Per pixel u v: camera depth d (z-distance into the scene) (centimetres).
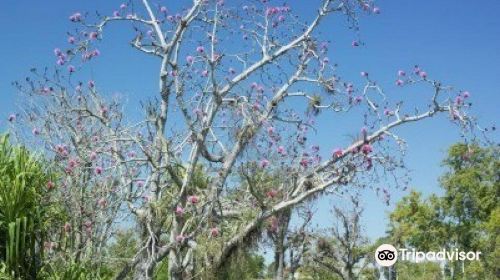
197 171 1566
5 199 1070
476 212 3634
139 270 1398
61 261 1185
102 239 1288
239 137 1495
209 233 1445
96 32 1512
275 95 1546
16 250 1045
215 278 1456
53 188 1169
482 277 3462
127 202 1432
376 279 3067
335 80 1558
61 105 1480
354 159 1467
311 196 1480
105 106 1509
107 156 1405
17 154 1121
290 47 1589
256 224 1462
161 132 1488
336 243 2817
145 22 1517
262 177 1460
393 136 1494
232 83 1524
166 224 1527
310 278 3147
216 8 1538
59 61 1498
